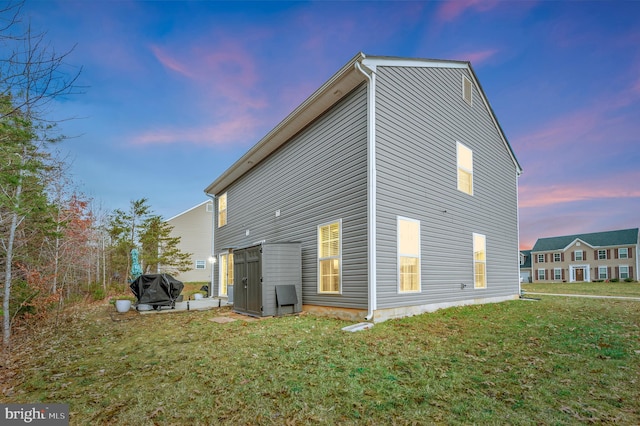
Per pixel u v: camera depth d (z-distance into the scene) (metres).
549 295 15.67
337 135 8.27
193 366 4.38
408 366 4.16
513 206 13.01
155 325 7.86
